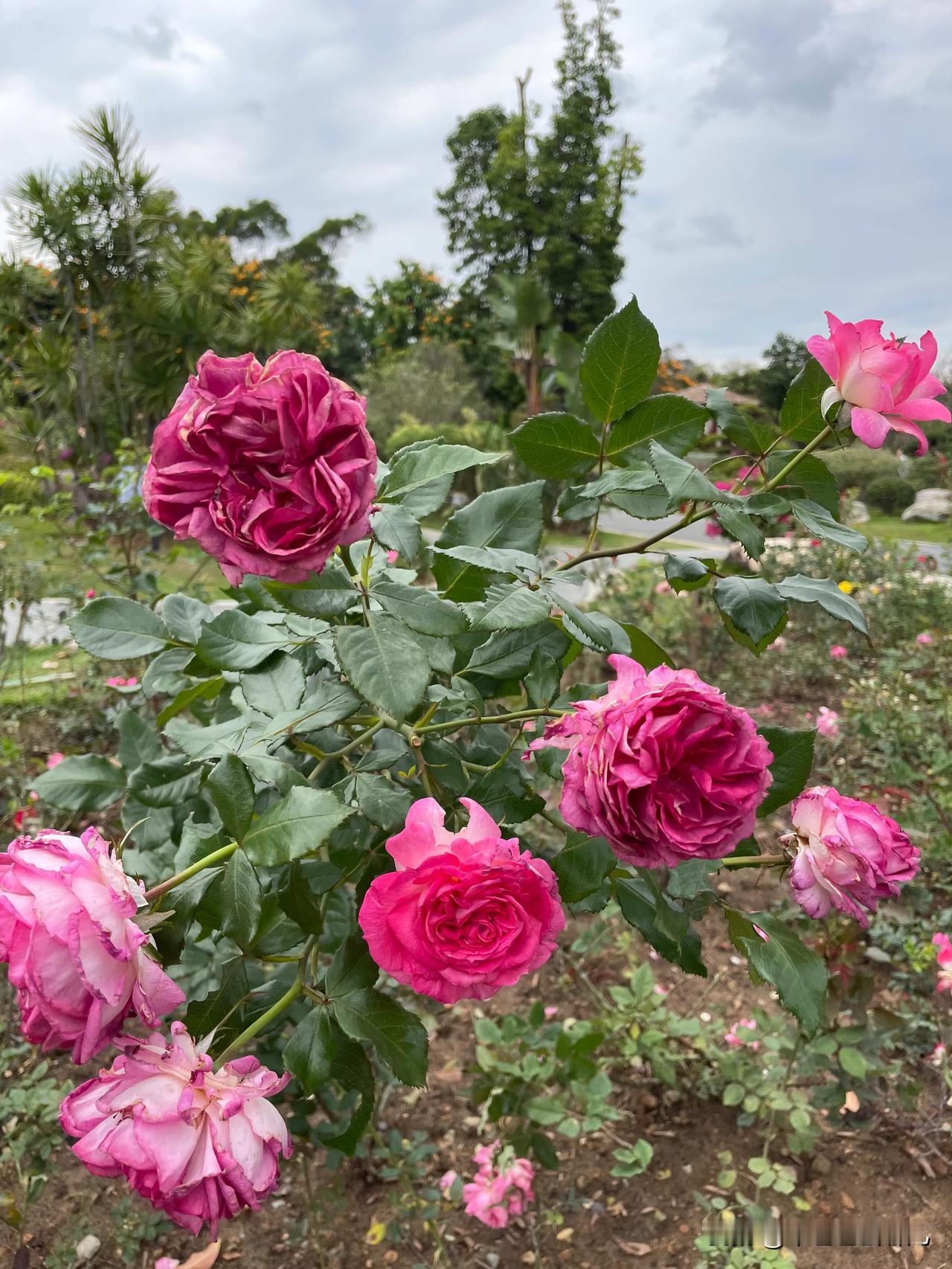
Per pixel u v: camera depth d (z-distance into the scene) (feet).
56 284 31.30
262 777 3.40
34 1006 2.39
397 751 3.83
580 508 3.88
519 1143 5.92
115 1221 6.17
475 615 3.07
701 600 17.53
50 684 14.55
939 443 32.17
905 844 3.30
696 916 3.55
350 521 2.47
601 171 68.03
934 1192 6.50
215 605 5.82
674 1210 6.53
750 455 3.82
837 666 17.60
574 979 8.84
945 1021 7.98
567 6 65.57
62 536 14.25
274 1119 2.67
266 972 5.22
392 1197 6.03
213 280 33.12
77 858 2.47
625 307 3.54
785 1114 7.08
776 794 3.49
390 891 2.55
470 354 72.02
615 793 2.65
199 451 2.48
